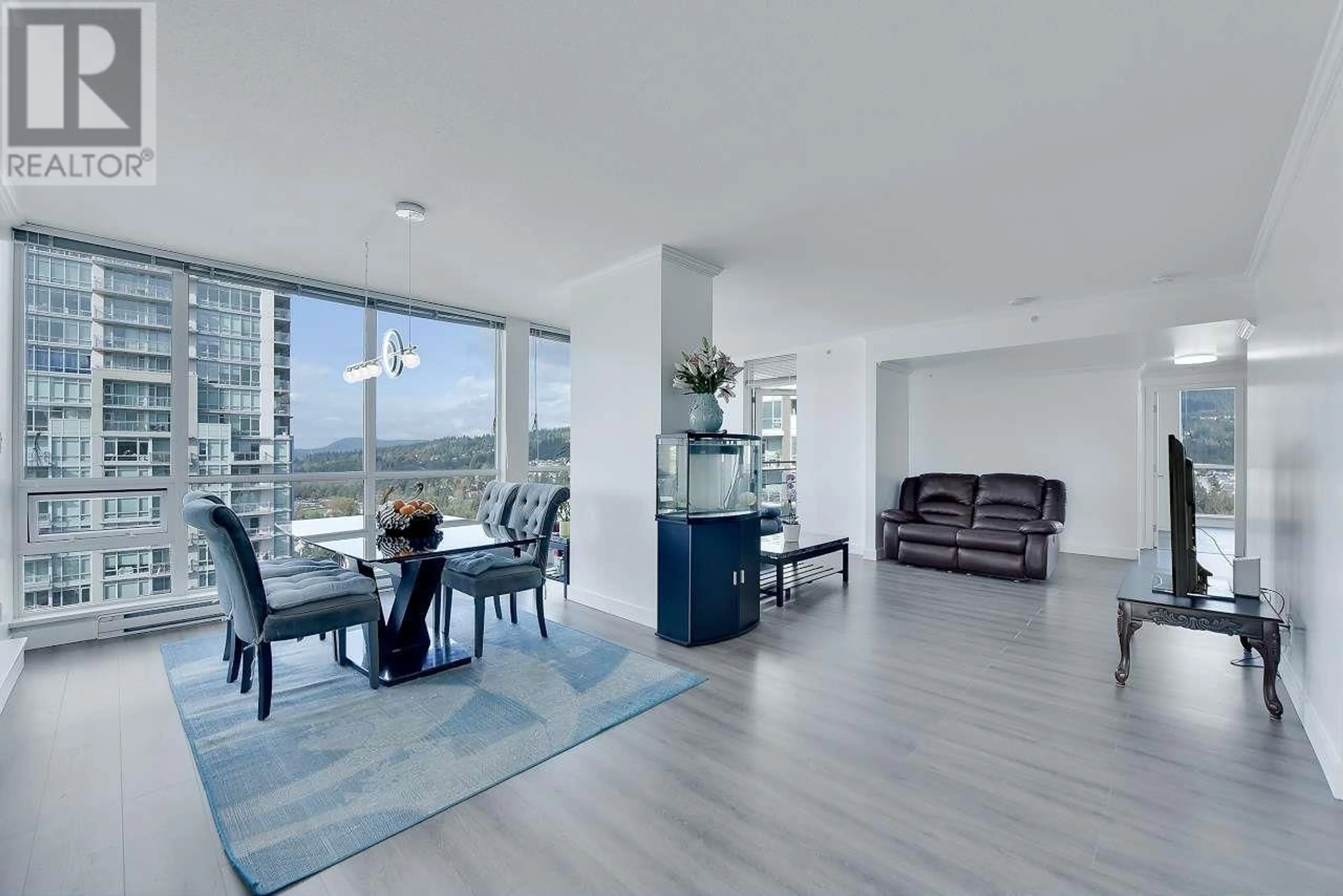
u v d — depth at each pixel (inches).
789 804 75.5
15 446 131.9
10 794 76.8
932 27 71.2
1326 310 86.0
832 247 147.9
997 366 255.6
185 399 155.9
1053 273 166.2
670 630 140.6
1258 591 112.1
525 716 100.3
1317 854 65.8
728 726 97.1
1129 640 113.7
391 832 69.7
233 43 74.2
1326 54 74.8
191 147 99.7
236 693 108.7
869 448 254.5
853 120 92.0
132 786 78.9
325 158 103.7
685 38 73.5
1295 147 96.7
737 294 190.7
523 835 69.5
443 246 147.6
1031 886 61.1
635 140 98.0
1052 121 91.7
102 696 107.0
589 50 75.8
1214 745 90.7
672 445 142.7
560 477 243.8
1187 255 149.9
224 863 64.6
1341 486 77.8
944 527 229.6
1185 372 245.9
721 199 120.5
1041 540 205.0
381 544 119.2
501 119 91.9
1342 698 75.7
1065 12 68.6
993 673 121.0
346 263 161.2
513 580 134.3
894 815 73.3
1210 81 81.2
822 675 119.6
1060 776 81.9
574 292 178.7
